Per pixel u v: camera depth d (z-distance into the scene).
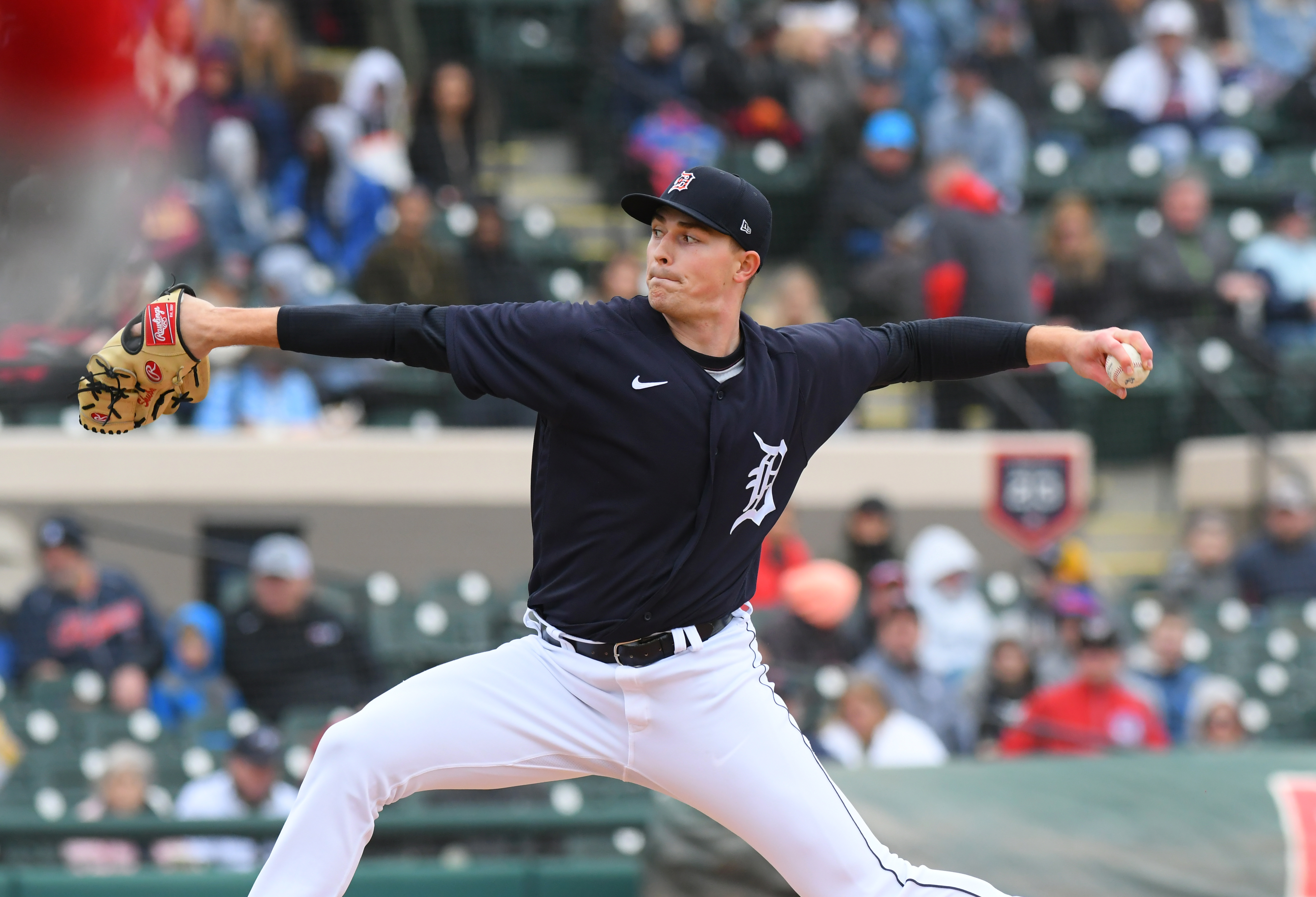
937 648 25.28
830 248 33.56
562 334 9.16
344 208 31.20
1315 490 32.09
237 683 24.08
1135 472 33.78
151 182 20.86
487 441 29.20
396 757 9.45
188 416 28.86
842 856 9.81
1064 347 9.76
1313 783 16.80
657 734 9.64
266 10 31.19
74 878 17.91
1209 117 39.31
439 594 26.47
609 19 36.91
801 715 22.12
